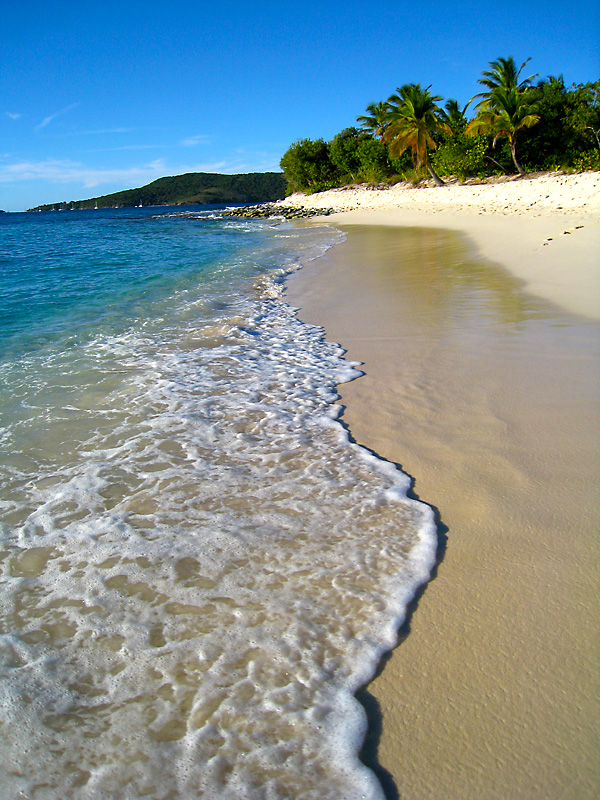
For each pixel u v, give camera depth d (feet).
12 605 6.49
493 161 97.50
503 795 4.35
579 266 24.71
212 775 4.53
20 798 4.41
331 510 8.14
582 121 86.69
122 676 5.50
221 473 9.30
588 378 12.41
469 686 5.25
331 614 6.18
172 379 14.05
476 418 10.84
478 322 17.94
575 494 8.13
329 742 4.78
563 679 5.27
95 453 10.16
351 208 115.24
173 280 31.58
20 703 5.24
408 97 98.22
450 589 6.49
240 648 5.77
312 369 14.49
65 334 19.35
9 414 12.06
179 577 6.85
